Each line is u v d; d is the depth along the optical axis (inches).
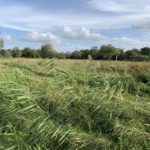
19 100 233.6
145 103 249.8
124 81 315.9
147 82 354.6
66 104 227.8
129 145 188.2
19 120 213.8
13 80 277.3
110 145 188.5
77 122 214.8
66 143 191.3
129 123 208.1
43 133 199.6
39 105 231.8
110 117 212.5
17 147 190.9
